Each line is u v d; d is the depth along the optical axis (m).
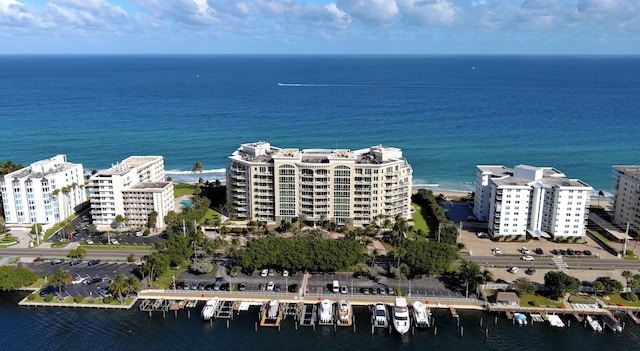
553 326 157.88
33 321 160.12
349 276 185.25
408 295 172.25
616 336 153.88
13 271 175.62
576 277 185.38
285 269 189.12
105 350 147.12
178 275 186.50
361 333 155.50
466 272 174.75
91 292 175.00
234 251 190.75
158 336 153.50
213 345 149.75
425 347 149.62
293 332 155.75
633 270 191.88
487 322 160.62
